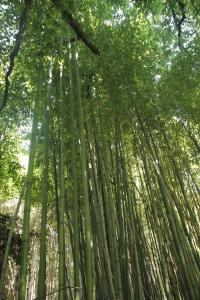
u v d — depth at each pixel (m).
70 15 4.12
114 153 6.19
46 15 3.92
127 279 4.48
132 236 4.90
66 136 5.42
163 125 7.07
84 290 4.29
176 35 7.07
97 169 5.24
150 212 6.11
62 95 4.64
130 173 6.50
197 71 6.86
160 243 5.21
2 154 9.09
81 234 4.66
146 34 7.11
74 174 3.91
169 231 5.36
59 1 3.91
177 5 5.73
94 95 6.06
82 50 5.53
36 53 4.43
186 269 4.71
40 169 7.23
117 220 4.96
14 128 8.66
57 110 5.37
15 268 9.27
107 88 6.21
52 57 4.60
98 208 4.43
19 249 6.42
